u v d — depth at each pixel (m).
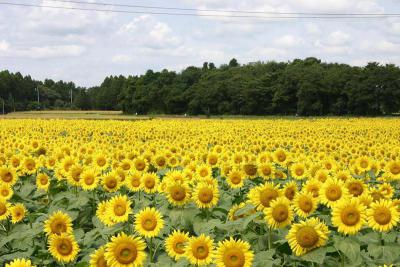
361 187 8.73
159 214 7.65
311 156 17.36
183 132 34.88
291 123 50.81
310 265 6.66
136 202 9.97
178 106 134.75
